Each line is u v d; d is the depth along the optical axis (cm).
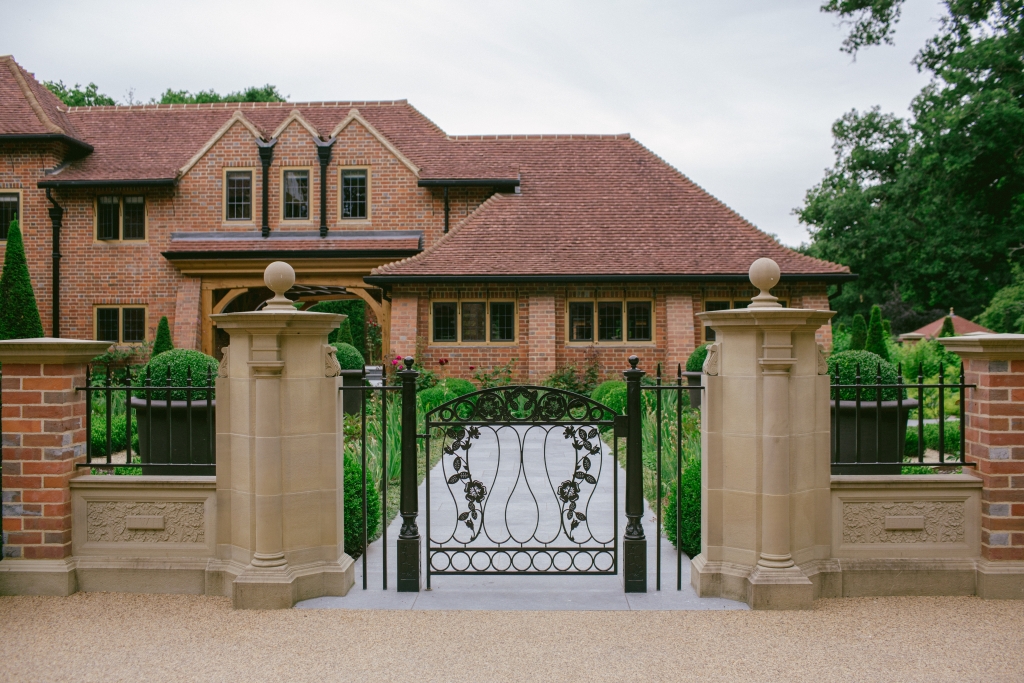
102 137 1953
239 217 1828
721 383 436
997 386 435
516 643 371
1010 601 429
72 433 451
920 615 407
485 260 1620
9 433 441
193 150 1912
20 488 441
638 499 447
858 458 456
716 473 437
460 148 1922
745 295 1631
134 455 855
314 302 2225
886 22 2119
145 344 1777
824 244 3344
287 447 430
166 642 374
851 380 675
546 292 1620
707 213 1758
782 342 416
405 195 1828
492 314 1644
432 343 1641
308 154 1817
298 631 386
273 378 422
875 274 3369
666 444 855
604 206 1773
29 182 1827
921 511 443
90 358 466
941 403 462
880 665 346
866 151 3538
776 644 369
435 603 427
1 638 380
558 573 460
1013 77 2539
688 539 518
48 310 1825
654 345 1634
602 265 1606
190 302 1783
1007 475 433
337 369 445
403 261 1623
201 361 683
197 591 442
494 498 697
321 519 445
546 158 1914
